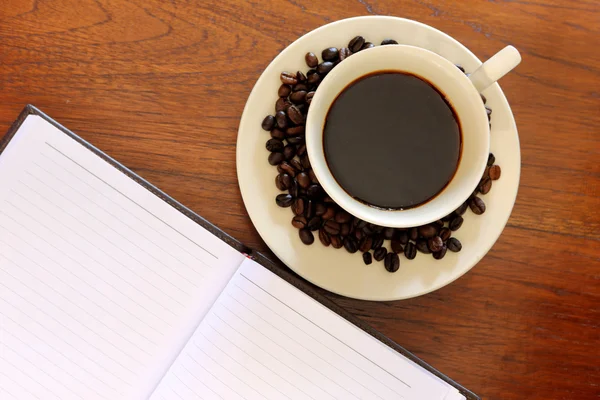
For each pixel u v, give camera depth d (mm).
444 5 508
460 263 486
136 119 506
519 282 511
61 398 478
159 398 470
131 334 476
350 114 467
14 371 478
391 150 468
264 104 484
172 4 506
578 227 511
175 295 474
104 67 507
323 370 468
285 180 480
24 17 508
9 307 478
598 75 510
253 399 470
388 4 508
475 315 510
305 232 480
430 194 466
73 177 474
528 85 510
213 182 506
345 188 468
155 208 472
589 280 512
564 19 509
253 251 472
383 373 465
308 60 479
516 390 511
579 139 511
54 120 487
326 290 507
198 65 506
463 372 509
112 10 507
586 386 511
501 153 483
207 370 469
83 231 476
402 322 507
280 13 506
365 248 483
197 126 506
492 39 509
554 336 512
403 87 464
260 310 467
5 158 473
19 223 477
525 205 511
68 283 478
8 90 508
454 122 464
